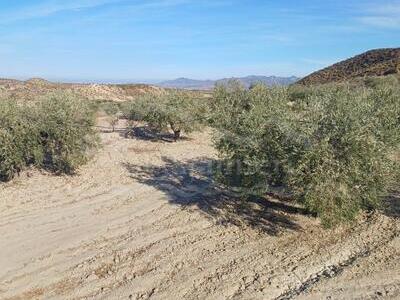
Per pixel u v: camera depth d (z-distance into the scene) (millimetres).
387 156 10703
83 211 12742
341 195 9805
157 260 9766
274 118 10734
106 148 20547
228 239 10688
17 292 8680
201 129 23719
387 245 9984
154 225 11695
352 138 9633
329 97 10641
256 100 13148
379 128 10281
